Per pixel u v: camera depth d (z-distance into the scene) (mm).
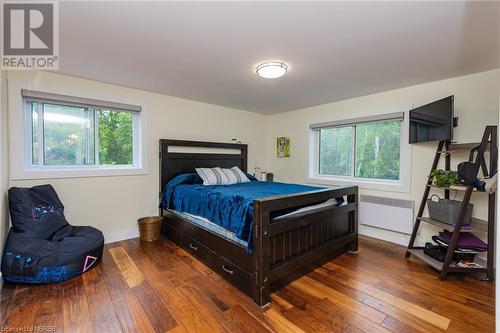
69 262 2143
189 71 2541
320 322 1640
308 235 2303
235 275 2066
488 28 1678
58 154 2812
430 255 2469
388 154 3324
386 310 1764
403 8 1469
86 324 1595
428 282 2154
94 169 2979
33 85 2529
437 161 2625
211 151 4094
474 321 1643
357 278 2230
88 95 2855
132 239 3232
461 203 2264
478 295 1948
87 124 2994
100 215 3031
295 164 4426
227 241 2164
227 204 2256
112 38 1856
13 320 1621
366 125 3566
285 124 4613
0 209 2080
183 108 3711
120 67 2449
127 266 2439
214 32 1765
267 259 1856
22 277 2006
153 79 2814
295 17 1570
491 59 2189
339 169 3918
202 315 1704
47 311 1718
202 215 2566
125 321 1631
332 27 1686
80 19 1604
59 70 2535
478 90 2512
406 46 1961
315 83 2900
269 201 1872
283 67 2291
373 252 2848
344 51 2055
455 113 2658
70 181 2811
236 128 4406
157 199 3500
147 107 3346
